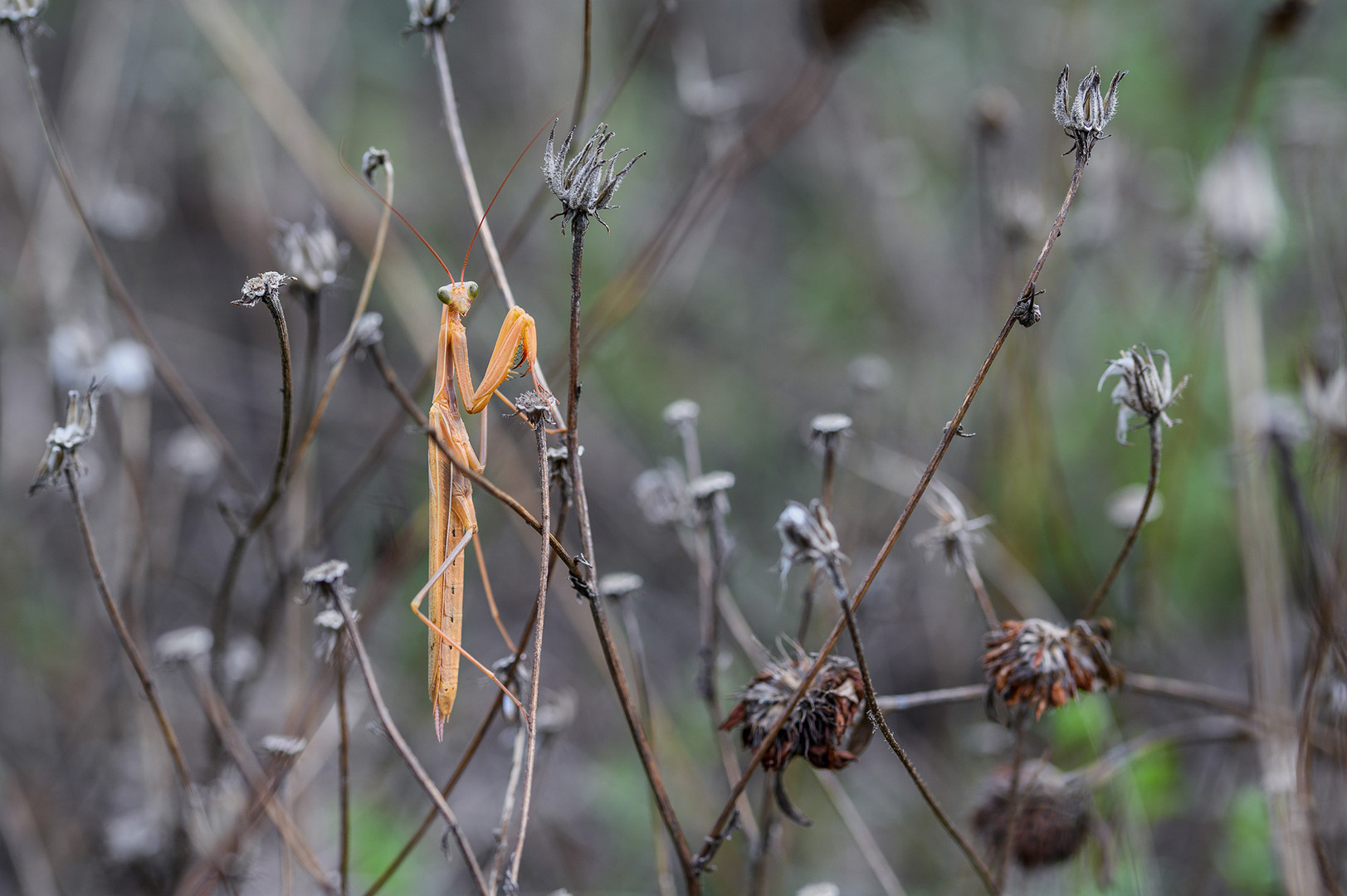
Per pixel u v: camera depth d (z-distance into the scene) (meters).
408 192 9.06
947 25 9.48
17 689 6.46
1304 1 5.17
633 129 8.88
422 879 5.67
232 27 6.25
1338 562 4.05
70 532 7.32
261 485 7.63
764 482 8.56
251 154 7.38
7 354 7.02
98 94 7.00
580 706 7.18
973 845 4.30
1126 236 8.04
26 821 5.38
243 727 4.52
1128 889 4.45
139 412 5.47
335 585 2.95
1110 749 4.91
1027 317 2.44
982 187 6.24
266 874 5.12
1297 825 4.09
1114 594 6.40
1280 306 6.91
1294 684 4.76
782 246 10.03
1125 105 8.71
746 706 3.03
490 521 6.68
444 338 3.28
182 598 7.07
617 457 8.12
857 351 8.95
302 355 7.91
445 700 3.12
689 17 9.27
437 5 3.53
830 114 9.20
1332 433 4.14
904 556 7.04
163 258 8.88
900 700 3.16
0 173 7.53
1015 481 6.61
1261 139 7.65
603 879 5.90
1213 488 6.97
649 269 5.44
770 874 5.11
